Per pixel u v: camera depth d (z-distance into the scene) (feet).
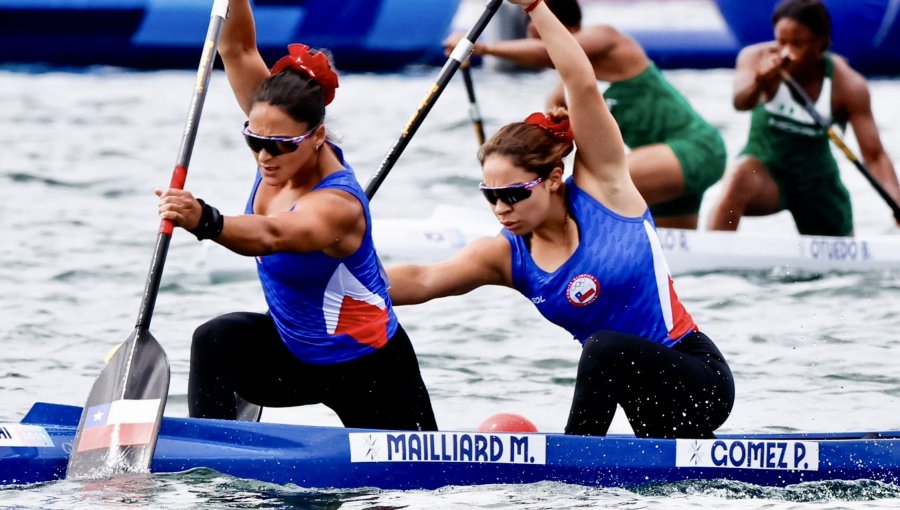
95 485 48.96
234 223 47.26
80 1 209.15
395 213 119.55
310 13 210.38
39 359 74.28
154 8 209.46
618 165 54.13
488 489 51.47
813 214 108.99
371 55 214.69
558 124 53.21
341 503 49.08
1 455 49.39
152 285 51.70
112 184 126.82
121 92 186.91
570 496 50.85
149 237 106.32
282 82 49.32
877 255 104.37
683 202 105.50
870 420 65.72
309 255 50.37
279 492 49.85
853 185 144.77
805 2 104.06
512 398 70.38
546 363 77.10
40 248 101.04
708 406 53.78
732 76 213.66
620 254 53.78
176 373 72.64
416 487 51.47
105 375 51.78
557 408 68.69
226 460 50.78
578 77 52.65
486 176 53.06
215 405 52.39
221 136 155.53
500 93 196.85
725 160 106.01
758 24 197.77
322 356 52.85
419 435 51.85
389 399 54.19
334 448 51.42
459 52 66.64
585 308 54.39
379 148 150.82
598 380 52.06
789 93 104.78
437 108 180.45
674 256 103.14
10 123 158.61
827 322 86.69
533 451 52.29
